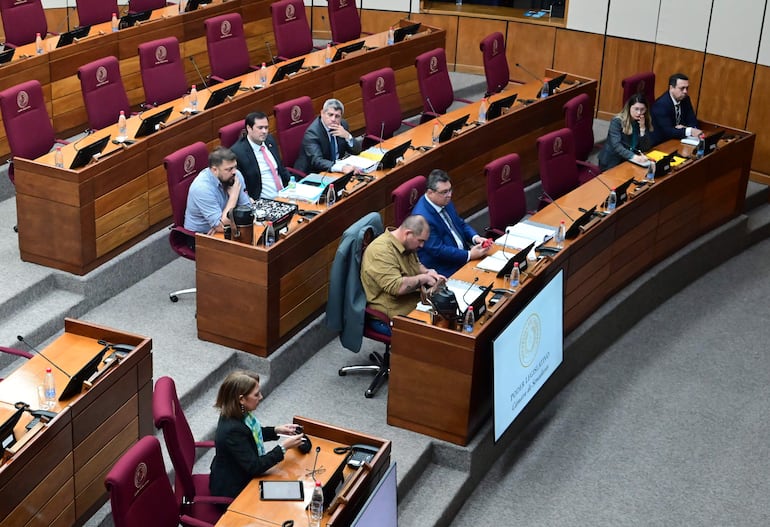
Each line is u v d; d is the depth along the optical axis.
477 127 8.30
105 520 5.09
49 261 6.80
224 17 9.29
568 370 7.09
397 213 6.84
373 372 6.56
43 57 8.25
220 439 4.72
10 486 4.38
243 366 6.41
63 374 5.02
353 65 9.37
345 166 7.36
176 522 4.56
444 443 5.87
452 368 5.70
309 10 11.97
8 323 6.38
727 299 8.40
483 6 11.70
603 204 7.32
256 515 4.48
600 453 6.43
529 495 6.00
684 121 8.88
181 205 6.76
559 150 7.84
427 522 5.49
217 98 7.88
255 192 7.14
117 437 5.14
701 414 6.90
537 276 6.25
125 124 7.23
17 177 6.66
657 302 8.18
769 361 7.57
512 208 7.40
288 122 7.84
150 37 9.39
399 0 11.72
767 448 6.60
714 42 10.09
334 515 4.47
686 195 8.23
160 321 6.70
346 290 6.17
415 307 6.16
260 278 6.14
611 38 10.84
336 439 5.00
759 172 9.95
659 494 6.10
